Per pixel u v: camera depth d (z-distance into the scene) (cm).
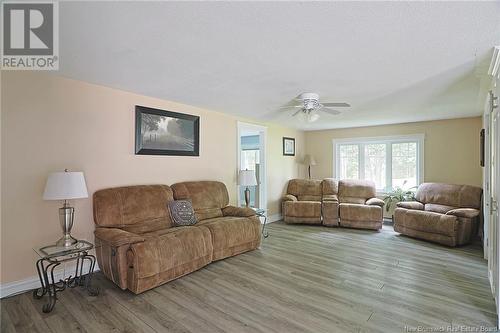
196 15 169
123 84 315
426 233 440
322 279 297
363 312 230
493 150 266
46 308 231
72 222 267
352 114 486
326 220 556
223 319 220
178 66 258
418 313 228
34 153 274
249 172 479
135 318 222
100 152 322
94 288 273
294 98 377
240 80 299
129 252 265
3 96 256
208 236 334
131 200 328
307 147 727
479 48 216
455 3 155
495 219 249
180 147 411
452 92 341
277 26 183
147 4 157
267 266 337
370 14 167
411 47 215
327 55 231
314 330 205
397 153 596
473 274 310
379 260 357
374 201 536
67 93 295
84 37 199
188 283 288
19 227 265
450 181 530
